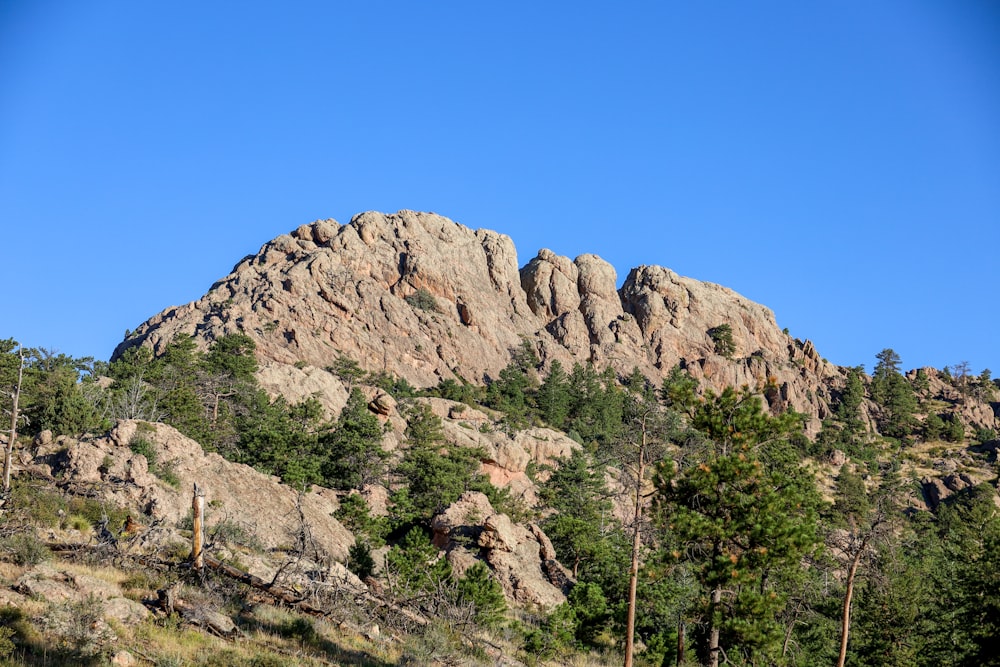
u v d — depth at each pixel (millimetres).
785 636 43406
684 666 38906
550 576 54094
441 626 31922
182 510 43719
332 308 172000
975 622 43062
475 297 198250
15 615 22422
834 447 157750
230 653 23953
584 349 199750
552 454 114625
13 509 34938
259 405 98875
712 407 39844
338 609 31359
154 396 81312
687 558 37250
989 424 193125
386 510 66625
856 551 40688
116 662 21547
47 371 86438
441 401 132125
